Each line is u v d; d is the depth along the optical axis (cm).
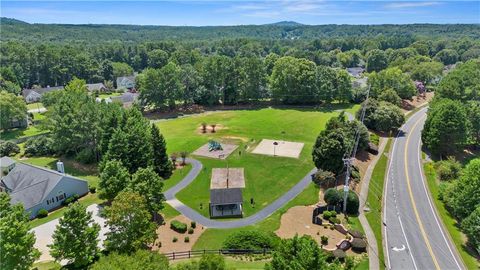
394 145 8475
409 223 5356
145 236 4181
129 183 5206
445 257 4566
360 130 7425
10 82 14050
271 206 5788
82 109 7506
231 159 7575
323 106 12188
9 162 7419
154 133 6800
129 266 3234
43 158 8075
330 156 6438
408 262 4456
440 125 7619
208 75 12250
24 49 17150
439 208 5800
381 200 6006
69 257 3844
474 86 11062
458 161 7519
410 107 11800
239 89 12419
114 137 6303
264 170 7050
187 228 5134
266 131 9475
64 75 17450
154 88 11588
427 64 15825
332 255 4416
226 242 4644
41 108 13112
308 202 5897
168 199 6009
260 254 4475
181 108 12200
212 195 5628
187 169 7131
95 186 6469
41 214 5497
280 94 12319
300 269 2761
